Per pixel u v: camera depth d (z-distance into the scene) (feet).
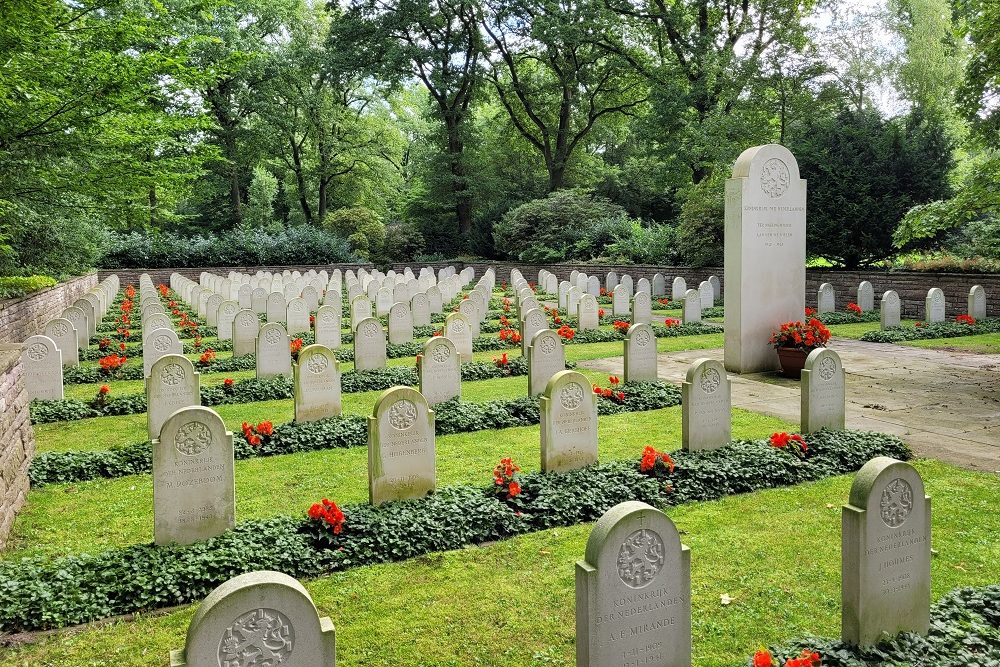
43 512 27.04
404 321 64.23
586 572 14.21
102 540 24.53
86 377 51.39
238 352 59.21
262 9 154.10
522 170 175.52
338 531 23.26
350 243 163.94
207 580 20.86
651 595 14.82
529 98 159.63
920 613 16.94
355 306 74.69
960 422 36.86
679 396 42.93
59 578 20.65
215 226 178.81
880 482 16.14
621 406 41.29
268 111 150.00
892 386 45.73
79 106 45.91
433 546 23.53
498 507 25.35
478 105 186.29
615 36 137.28
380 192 205.77
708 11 121.90
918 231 59.47
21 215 51.21
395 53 139.44
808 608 19.17
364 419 38.01
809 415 32.86
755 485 28.37
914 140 92.12
